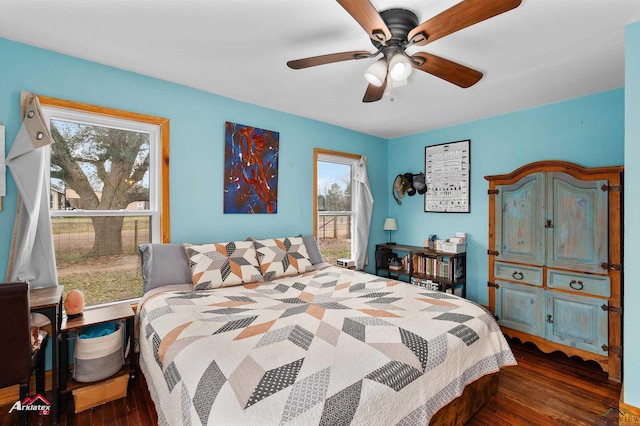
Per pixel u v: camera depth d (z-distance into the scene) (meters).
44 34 1.85
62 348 1.83
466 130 3.56
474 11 1.25
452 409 1.59
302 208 3.44
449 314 1.76
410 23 1.58
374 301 1.95
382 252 4.20
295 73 2.35
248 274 2.46
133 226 2.46
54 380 1.67
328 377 1.13
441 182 3.78
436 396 1.36
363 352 1.30
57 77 2.06
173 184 2.57
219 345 1.32
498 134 3.29
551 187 2.66
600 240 2.39
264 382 1.08
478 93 2.69
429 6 1.55
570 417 1.85
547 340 2.66
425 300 1.99
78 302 1.96
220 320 1.60
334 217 3.87
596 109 2.65
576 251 2.51
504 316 2.97
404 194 4.19
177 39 1.89
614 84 2.48
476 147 3.47
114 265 2.38
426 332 1.52
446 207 3.72
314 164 3.52
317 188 3.56
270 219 3.18
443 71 1.80
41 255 2.00
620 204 2.32
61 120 2.17
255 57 2.11
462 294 3.53
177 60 2.16
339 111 3.22
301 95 2.79
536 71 2.26
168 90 2.52
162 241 2.52
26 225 1.91
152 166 2.53
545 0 1.49
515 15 1.60
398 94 2.73
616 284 2.31
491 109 3.11
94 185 2.30
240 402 1.00
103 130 2.33
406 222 4.19
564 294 2.57
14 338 1.45
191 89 2.64
